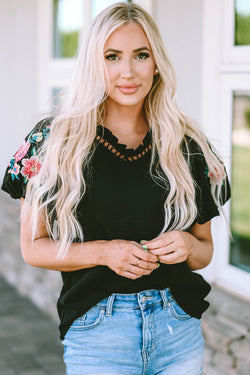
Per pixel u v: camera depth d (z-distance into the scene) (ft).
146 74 5.91
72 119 5.85
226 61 10.65
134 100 5.92
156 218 5.94
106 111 6.19
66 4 16.33
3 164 20.48
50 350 12.93
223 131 10.83
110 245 5.74
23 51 18.62
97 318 5.86
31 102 18.45
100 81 5.83
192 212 6.11
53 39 17.19
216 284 11.13
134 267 5.67
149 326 5.90
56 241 6.00
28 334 13.74
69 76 16.30
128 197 5.85
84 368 5.88
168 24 11.90
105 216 5.84
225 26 10.61
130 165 5.92
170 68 6.16
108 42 5.77
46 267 6.05
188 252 6.01
